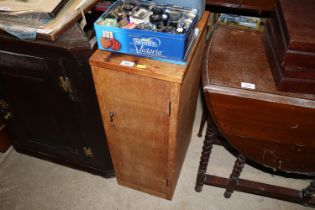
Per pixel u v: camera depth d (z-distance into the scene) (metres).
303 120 1.00
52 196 1.54
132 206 1.49
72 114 1.27
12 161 1.71
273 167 1.20
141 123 1.15
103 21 0.96
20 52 1.08
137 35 0.92
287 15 1.00
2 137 1.70
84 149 1.45
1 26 0.97
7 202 1.51
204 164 1.39
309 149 1.08
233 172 1.36
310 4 1.06
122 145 1.30
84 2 1.04
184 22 0.96
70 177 1.62
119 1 1.08
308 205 1.42
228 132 1.12
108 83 1.04
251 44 1.24
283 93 1.00
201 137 1.84
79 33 1.01
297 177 1.61
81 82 1.11
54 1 0.99
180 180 1.61
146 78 0.96
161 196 1.52
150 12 1.01
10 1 1.00
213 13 1.68
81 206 1.50
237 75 1.09
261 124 1.06
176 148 1.21
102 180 1.61
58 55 1.03
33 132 1.50
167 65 0.96
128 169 1.44
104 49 1.00
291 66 0.94
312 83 0.96
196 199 1.52
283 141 1.08
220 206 1.49
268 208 1.49
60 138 1.46
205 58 1.17
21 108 1.37
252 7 1.39
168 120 1.08
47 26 0.96
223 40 1.27
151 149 1.25
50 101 1.25
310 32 0.91
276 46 1.05
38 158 1.72
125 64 0.96
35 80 1.18
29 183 1.60
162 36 0.89
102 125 1.28
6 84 1.26
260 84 1.04
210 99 1.06
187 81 1.07
